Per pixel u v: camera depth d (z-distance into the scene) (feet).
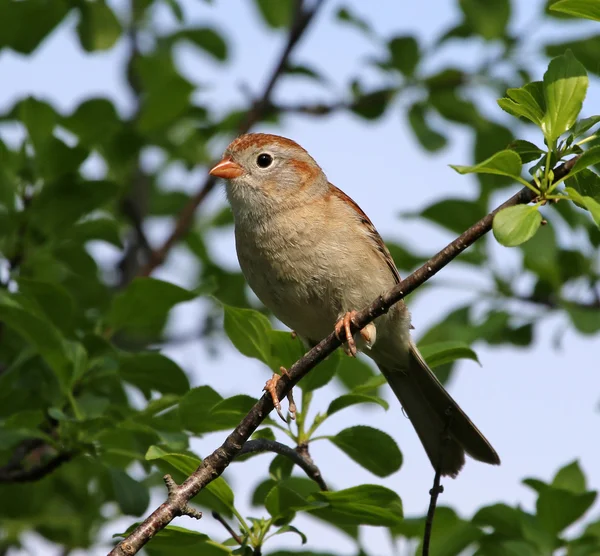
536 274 40.09
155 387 31.27
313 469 25.73
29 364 31.86
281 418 24.67
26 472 29.78
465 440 31.83
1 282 35.27
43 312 31.19
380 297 23.99
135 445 30.01
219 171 32.09
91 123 40.83
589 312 37.83
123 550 21.61
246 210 31.60
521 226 19.58
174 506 22.33
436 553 28.58
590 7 20.80
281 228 31.09
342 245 30.76
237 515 24.44
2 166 35.37
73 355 29.81
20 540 37.88
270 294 31.60
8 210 35.17
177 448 27.09
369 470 27.84
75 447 29.25
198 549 24.04
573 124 20.88
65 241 36.14
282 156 31.94
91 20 42.01
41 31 40.93
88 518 37.78
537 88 21.80
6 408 31.58
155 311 31.76
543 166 21.07
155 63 46.80
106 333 32.19
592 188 21.27
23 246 35.70
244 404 26.08
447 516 28.81
